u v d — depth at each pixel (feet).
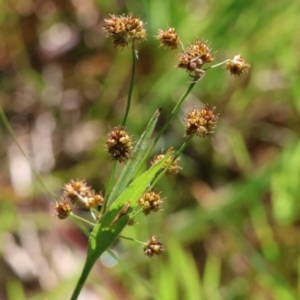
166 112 2.00
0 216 1.82
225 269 1.75
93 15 2.24
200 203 1.88
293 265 1.72
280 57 2.02
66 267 1.79
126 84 2.07
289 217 1.76
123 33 1.09
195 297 1.56
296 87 2.00
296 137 1.99
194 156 1.99
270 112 2.07
